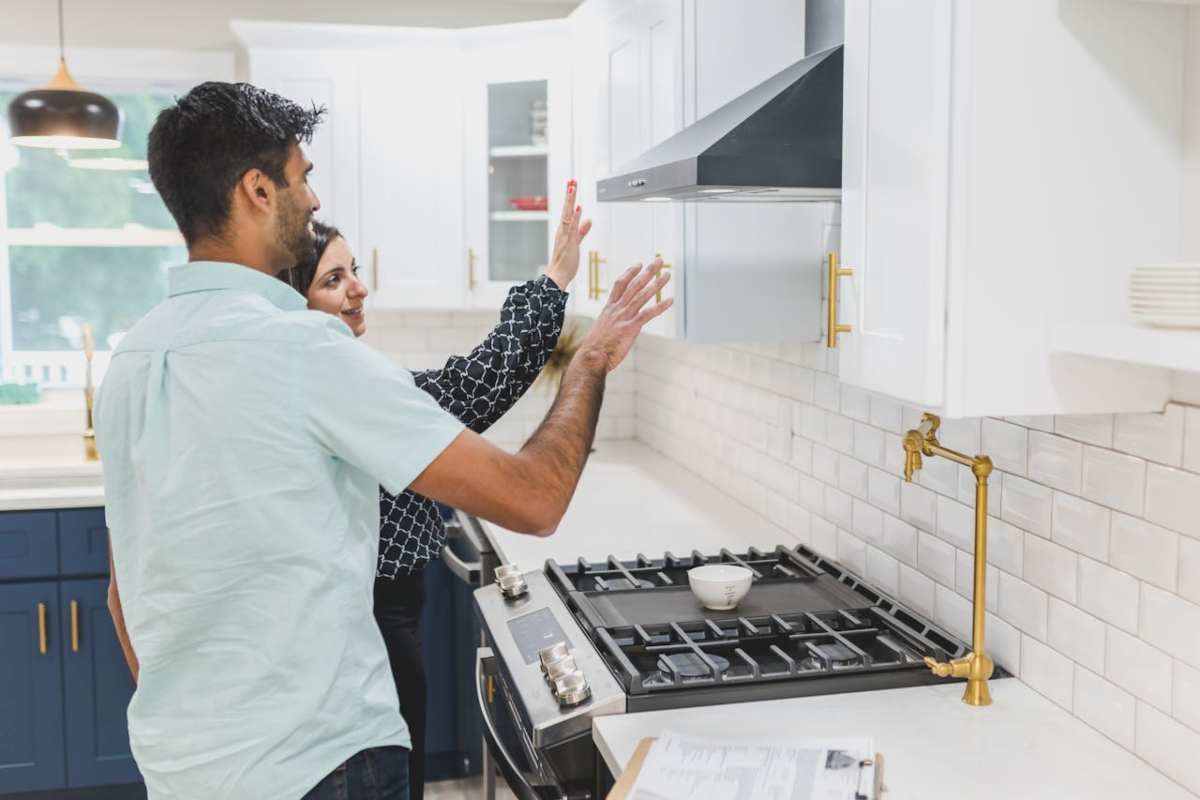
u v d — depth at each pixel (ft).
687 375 12.40
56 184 13.61
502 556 8.87
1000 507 6.26
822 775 4.76
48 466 11.78
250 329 4.46
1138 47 4.68
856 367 5.53
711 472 11.66
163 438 4.50
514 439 14.15
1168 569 4.96
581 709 5.64
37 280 13.66
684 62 8.16
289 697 4.47
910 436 5.90
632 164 7.52
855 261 5.52
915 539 7.32
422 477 4.46
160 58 13.23
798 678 5.92
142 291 13.92
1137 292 4.09
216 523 4.39
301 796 4.48
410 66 12.60
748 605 7.27
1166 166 4.76
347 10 13.58
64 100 10.84
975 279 4.66
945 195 4.66
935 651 6.15
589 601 7.30
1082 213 4.71
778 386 9.71
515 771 6.24
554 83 12.31
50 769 11.44
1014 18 4.57
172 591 4.45
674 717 5.60
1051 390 4.79
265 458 4.39
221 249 4.71
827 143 6.36
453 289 12.91
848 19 5.57
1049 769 5.03
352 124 12.60
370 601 4.80
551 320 7.25
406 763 4.91
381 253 12.79
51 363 13.67
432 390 6.91
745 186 6.12
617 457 13.34
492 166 12.78
